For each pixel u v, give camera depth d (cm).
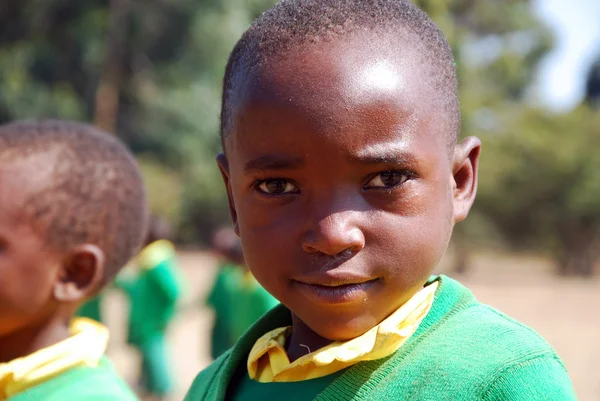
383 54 153
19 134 224
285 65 153
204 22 2250
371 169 147
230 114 166
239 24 2267
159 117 2445
